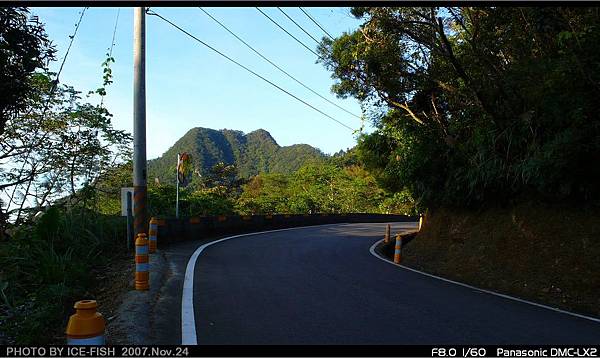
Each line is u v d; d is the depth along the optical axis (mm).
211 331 5344
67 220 10648
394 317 6152
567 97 8938
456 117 15281
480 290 8688
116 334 5066
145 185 11078
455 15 12234
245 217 20703
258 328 5492
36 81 10992
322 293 7547
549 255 9516
